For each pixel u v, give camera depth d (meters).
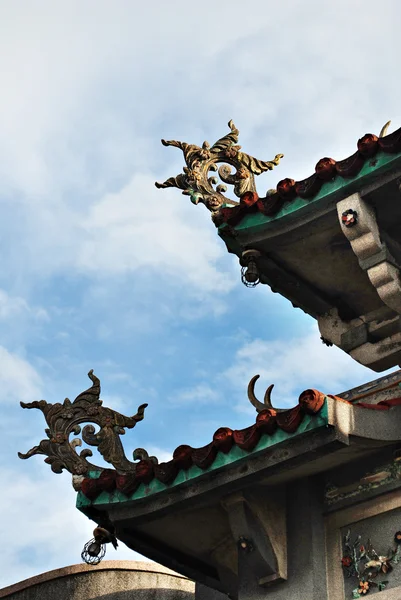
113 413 12.09
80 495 11.59
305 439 10.41
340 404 10.38
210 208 12.20
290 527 11.18
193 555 12.16
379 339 12.48
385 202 11.23
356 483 11.08
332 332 12.72
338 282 12.44
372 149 10.95
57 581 15.47
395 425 10.83
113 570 15.43
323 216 11.48
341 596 10.75
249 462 10.75
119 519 11.47
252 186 12.44
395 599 10.38
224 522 11.58
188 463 10.98
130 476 11.30
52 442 11.96
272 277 12.35
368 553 10.78
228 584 12.17
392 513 10.84
